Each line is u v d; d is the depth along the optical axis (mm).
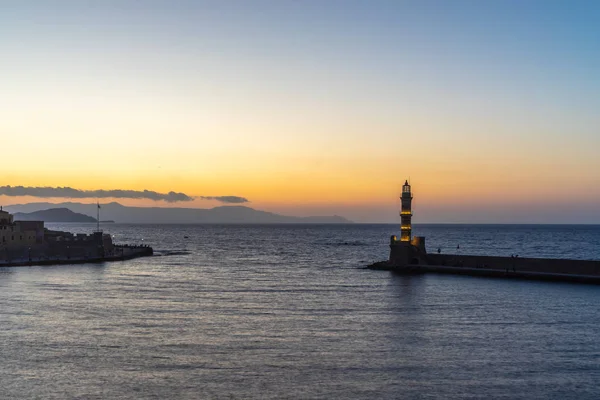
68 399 39062
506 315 68500
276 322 63781
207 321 64062
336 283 101938
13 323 61719
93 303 75688
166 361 47656
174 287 94500
